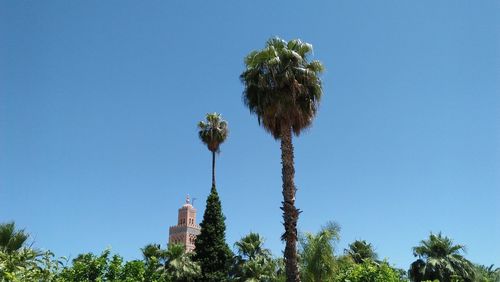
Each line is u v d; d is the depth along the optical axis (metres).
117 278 23.22
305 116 24.77
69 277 21.70
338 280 24.78
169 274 42.50
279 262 41.81
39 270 17.91
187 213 105.56
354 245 51.12
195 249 45.97
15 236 27.03
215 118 50.94
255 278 44.81
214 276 43.97
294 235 22.36
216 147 50.31
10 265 16.56
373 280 24.97
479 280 41.94
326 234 24.58
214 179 48.72
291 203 22.89
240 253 48.88
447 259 41.59
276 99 24.19
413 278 42.38
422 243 43.22
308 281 23.83
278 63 24.69
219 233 46.00
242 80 26.09
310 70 25.31
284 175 23.58
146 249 44.66
